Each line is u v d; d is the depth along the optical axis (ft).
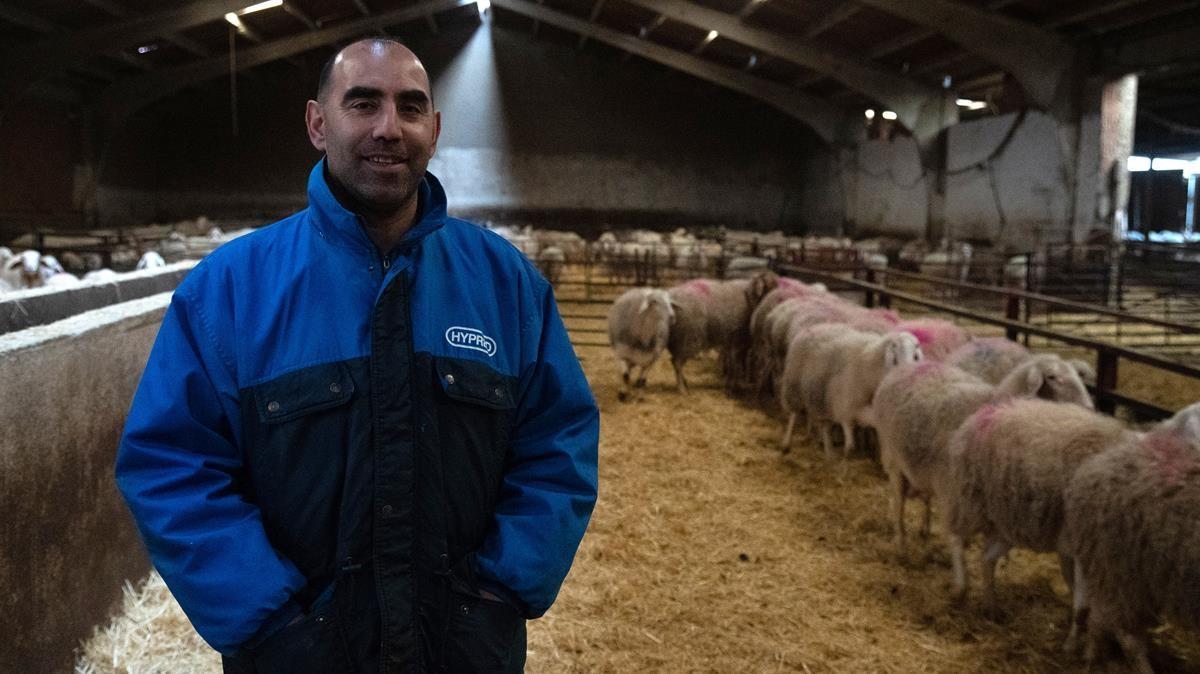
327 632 4.74
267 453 4.83
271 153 87.45
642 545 14.94
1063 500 10.54
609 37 76.69
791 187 92.94
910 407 13.62
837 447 21.33
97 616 10.73
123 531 11.75
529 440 5.56
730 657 11.25
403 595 4.79
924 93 63.82
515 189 88.94
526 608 5.17
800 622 12.21
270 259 5.09
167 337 4.86
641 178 90.48
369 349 4.89
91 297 16.57
